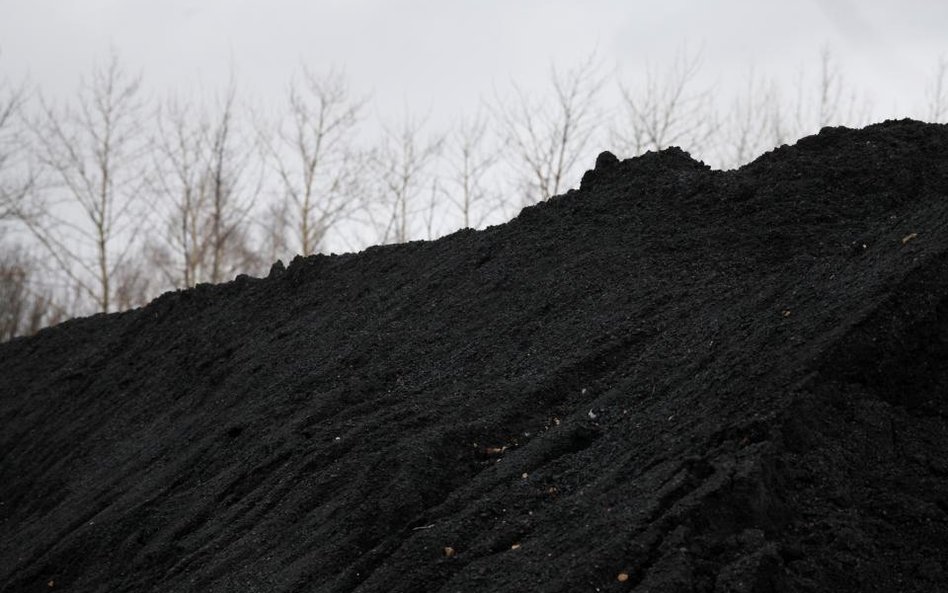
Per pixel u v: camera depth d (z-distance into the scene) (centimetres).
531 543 970
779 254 1457
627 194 1850
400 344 1742
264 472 1494
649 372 1250
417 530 1084
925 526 880
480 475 1165
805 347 1060
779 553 846
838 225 1470
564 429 1187
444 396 1445
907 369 1033
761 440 952
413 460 1202
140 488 1770
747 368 1084
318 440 1465
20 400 2922
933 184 1480
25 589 1606
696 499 885
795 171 1633
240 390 1967
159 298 2994
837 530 870
